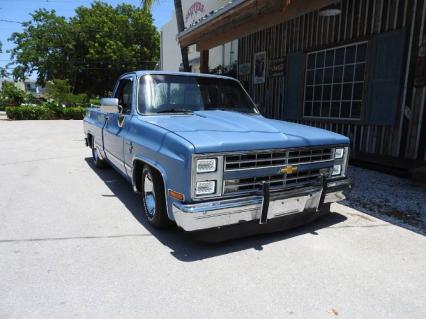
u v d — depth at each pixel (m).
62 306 2.59
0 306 2.59
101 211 4.66
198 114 4.49
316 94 8.93
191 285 2.89
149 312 2.53
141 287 2.85
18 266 3.17
